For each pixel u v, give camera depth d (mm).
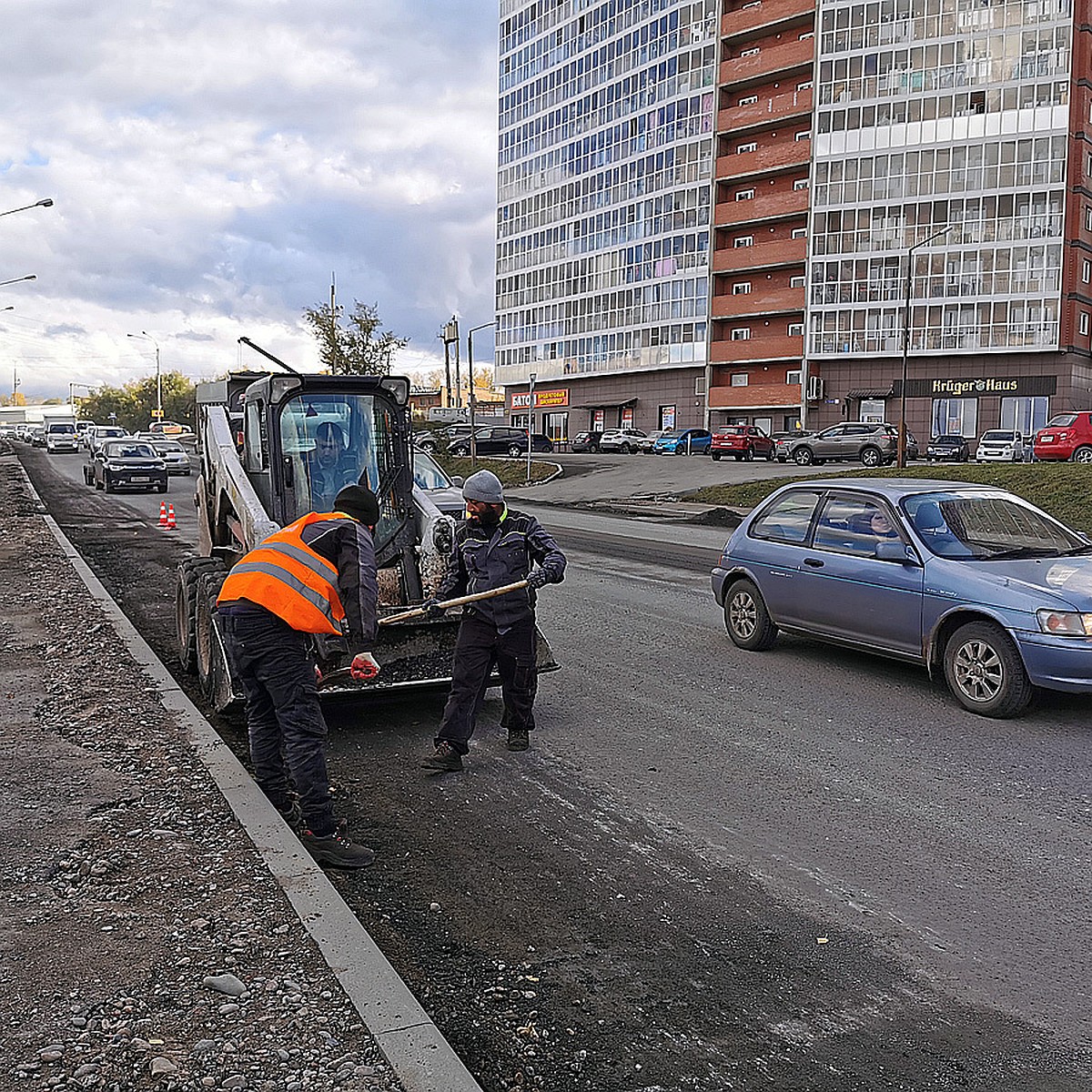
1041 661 6938
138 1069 3078
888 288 60406
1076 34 55906
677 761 6406
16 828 4922
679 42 69875
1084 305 57812
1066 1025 3566
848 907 4438
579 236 79875
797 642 10062
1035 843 5121
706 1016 3615
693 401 70875
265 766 5312
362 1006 3398
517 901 4512
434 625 7121
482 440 55344
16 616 10531
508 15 87750
